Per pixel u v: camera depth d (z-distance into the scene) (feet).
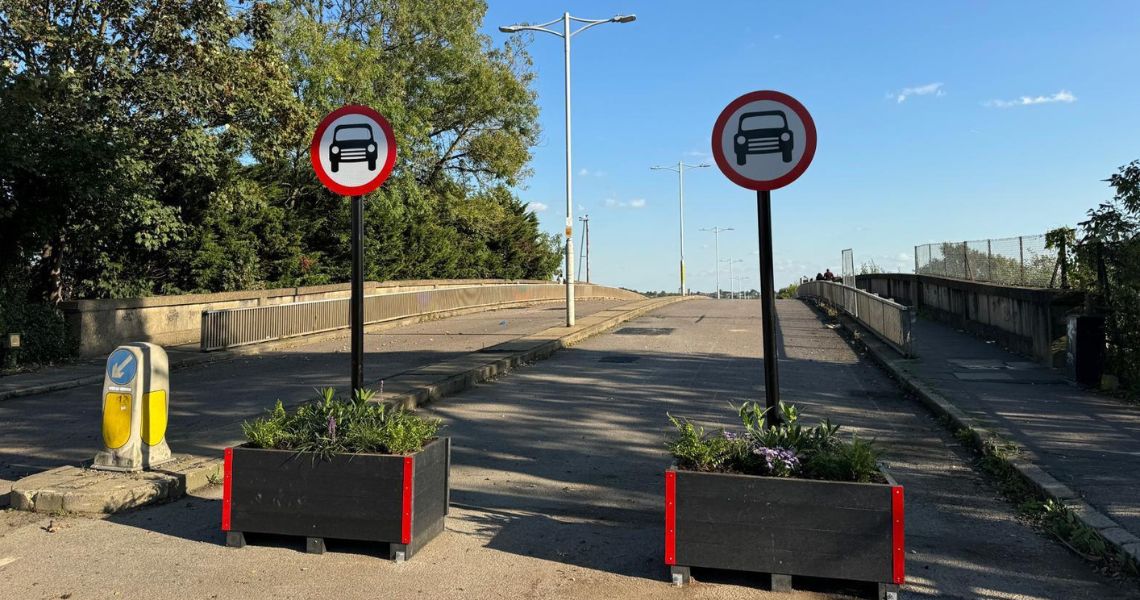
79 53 50.24
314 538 15.81
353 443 15.99
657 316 80.89
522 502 20.03
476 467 23.61
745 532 14.05
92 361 50.57
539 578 14.80
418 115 97.35
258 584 14.46
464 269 130.00
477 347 55.77
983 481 21.99
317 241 91.35
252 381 41.39
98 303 52.90
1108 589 14.44
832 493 13.69
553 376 41.37
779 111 16.03
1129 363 33.01
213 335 51.93
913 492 20.95
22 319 46.96
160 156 55.36
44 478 20.36
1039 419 27.71
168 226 56.03
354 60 83.71
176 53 52.70
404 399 32.01
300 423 16.67
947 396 32.09
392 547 15.60
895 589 13.43
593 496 20.63
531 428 29.09
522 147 116.16
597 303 112.47
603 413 31.71
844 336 59.06
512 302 111.55
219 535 17.24
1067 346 36.35
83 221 53.31
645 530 17.87
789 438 14.93
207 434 26.76
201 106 54.34
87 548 16.47
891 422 29.55
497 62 112.78
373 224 95.81
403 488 15.49
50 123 47.57
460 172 118.52
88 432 29.48
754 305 101.14
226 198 63.36
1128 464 21.88
